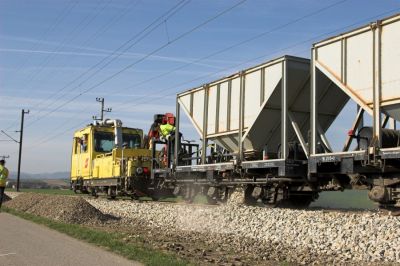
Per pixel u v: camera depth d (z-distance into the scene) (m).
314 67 14.16
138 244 10.66
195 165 19.78
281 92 15.42
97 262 8.36
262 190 16.56
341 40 13.36
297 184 15.65
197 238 12.64
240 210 14.19
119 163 24.70
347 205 18.80
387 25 12.05
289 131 16.53
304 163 15.02
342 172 12.87
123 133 28.14
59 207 16.67
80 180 29.84
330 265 9.08
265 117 16.34
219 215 14.44
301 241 11.16
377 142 12.09
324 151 14.31
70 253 9.16
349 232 10.34
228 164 17.62
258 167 16.02
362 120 13.80
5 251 9.27
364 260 9.27
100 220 16.19
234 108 17.83
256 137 16.88
